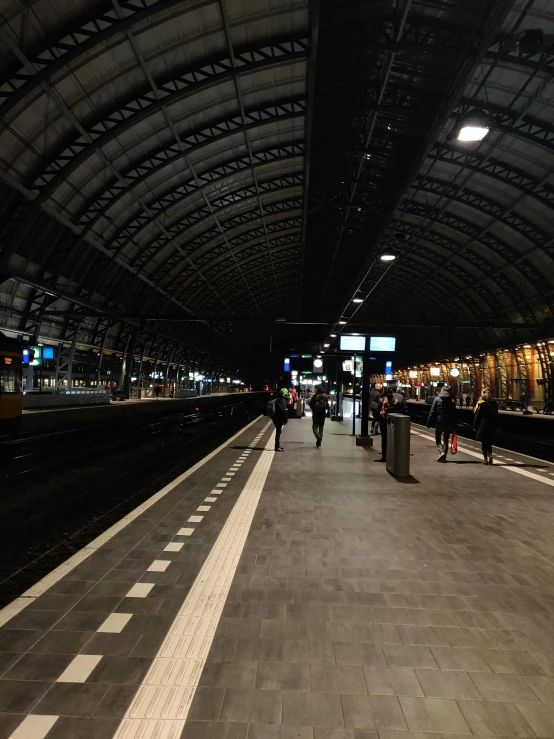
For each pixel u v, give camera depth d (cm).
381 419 1268
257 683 298
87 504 974
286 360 3741
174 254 4384
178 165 3066
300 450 1455
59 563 584
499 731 262
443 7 1736
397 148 2562
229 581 455
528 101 2355
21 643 339
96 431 2397
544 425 2319
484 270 4747
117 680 298
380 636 361
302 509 731
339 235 4112
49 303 3356
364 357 1609
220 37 2127
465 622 386
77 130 2309
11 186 2336
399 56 1981
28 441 1816
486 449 1230
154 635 353
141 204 3266
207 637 352
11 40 1698
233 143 3053
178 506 739
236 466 1131
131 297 4469
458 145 2944
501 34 2025
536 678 312
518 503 795
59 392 3381
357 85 2302
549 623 387
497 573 490
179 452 1773
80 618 377
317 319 3844
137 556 517
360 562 513
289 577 468
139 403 4112
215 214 3916
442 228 4372
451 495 848
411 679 307
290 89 2545
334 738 254
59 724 259
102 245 3391
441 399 1273
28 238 2814
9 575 581
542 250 3725
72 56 1823
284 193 4000
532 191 3125
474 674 314
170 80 2302
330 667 318
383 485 930
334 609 403
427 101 2242
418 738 256
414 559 526
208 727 259
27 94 1964
